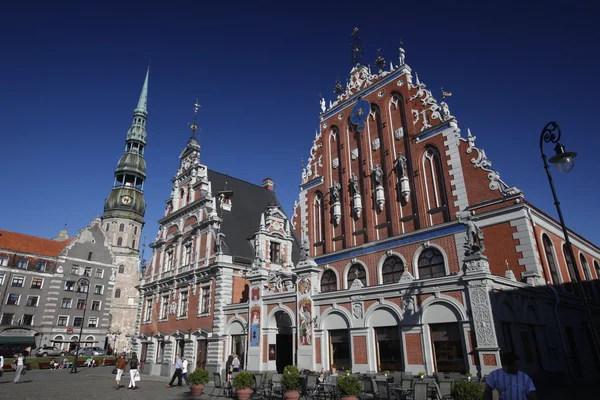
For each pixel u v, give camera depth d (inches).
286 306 1080.2
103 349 2642.7
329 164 1378.0
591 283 1316.4
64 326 2637.8
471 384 467.2
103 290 2886.3
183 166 1833.2
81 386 1079.6
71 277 2755.9
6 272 2508.6
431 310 785.6
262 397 767.7
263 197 1857.8
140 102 4362.7
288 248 1582.2
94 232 2974.9
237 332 1237.7
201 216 1561.3
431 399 629.9
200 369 852.0
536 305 860.6
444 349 757.9
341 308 938.1
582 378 953.5
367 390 665.6
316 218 1371.8
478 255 735.1
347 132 1346.0
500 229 921.5
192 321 1427.2
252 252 1505.9
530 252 871.1
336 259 1212.5
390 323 844.0
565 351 890.1
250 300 1203.2
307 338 986.1
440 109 1102.4
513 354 281.9
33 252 2659.9
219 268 1358.3
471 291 730.2
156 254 1811.0
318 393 718.5
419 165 1096.2
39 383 1168.2
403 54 1235.9
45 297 2625.5
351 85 1385.3
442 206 1024.2
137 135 4224.9
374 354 856.3
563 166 510.3
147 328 1697.8
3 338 2369.6
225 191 1627.7
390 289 855.7
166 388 1034.7
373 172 1203.9
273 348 1107.9
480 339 699.4
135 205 3986.2
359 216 1210.6
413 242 1034.1
